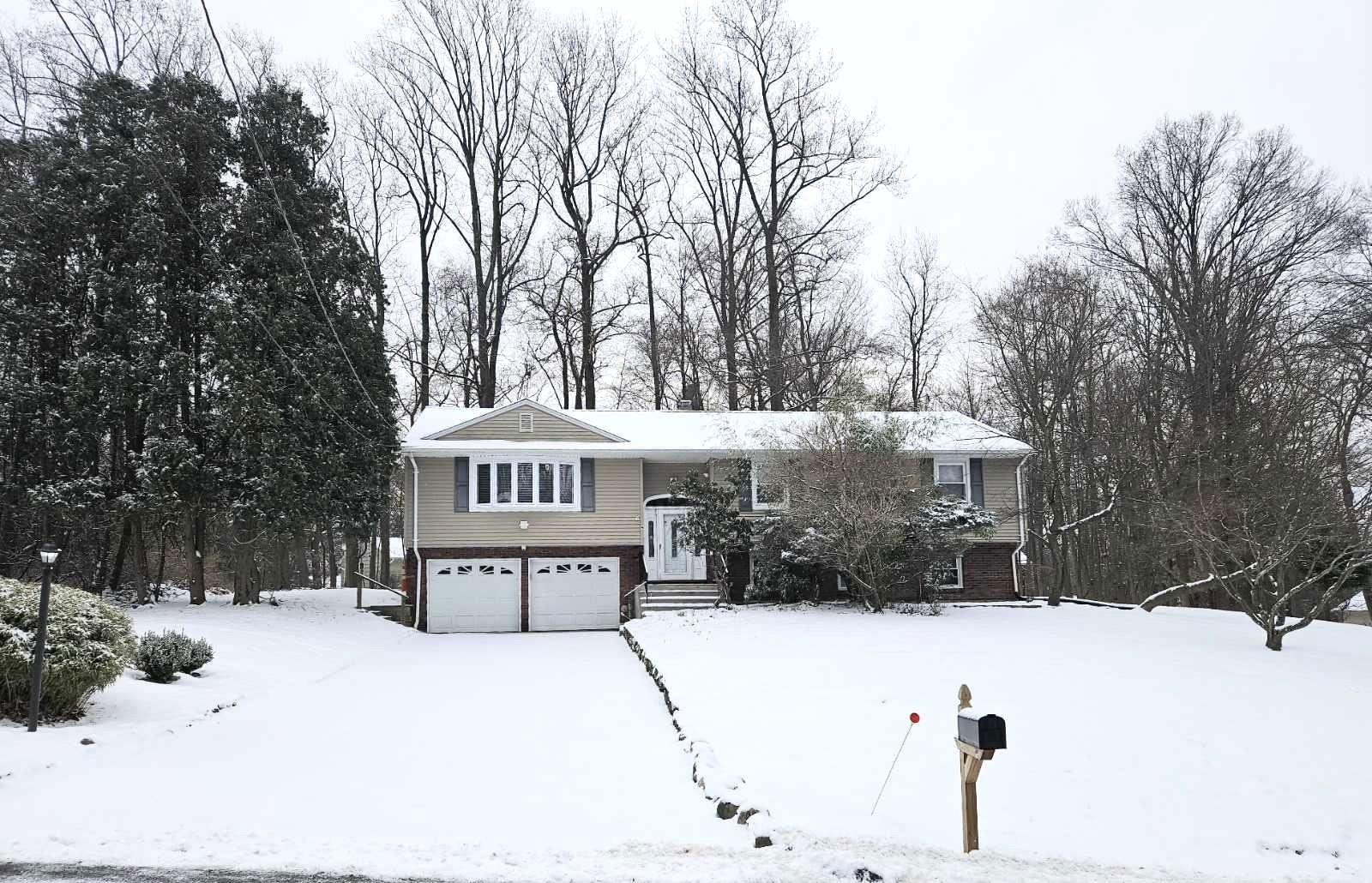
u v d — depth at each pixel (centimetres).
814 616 2225
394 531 5600
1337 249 2916
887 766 918
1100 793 865
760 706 1166
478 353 3938
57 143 2425
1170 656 1619
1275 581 2020
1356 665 1573
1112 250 3447
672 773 941
